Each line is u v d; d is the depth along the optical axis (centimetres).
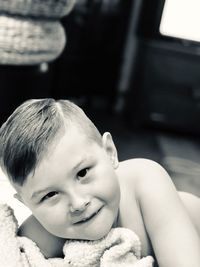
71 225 47
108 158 49
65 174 44
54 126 46
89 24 222
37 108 48
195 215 61
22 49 117
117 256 50
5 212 55
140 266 50
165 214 51
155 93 209
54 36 126
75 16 217
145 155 178
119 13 225
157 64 204
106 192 46
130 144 189
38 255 54
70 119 47
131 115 217
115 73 237
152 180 54
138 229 55
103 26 225
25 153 45
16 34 115
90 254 51
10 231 54
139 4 227
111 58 233
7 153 47
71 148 45
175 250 48
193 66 202
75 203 44
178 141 204
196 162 177
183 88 207
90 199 45
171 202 52
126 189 56
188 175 161
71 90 231
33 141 45
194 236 49
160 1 193
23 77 139
